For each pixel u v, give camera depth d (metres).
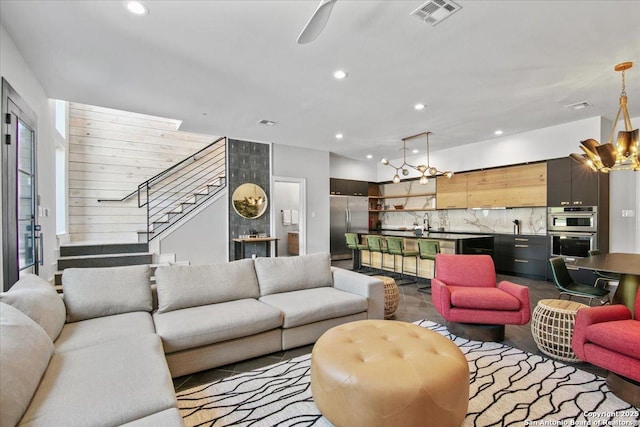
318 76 3.49
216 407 1.99
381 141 6.60
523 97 4.10
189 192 6.72
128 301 2.58
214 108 4.54
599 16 2.42
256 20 2.47
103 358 1.73
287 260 3.45
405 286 5.39
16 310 1.64
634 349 1.89
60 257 4.54
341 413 1.61
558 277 3.39
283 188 8.64
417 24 2.53
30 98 3.25
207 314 2.52
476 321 2.98
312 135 6.14
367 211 8.90
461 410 1.65
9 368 1.24
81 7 2.29
